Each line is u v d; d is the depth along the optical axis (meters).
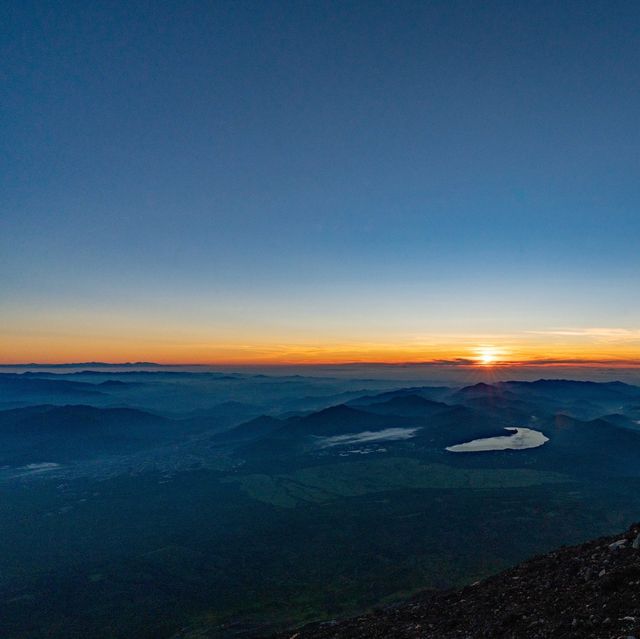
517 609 18.86
